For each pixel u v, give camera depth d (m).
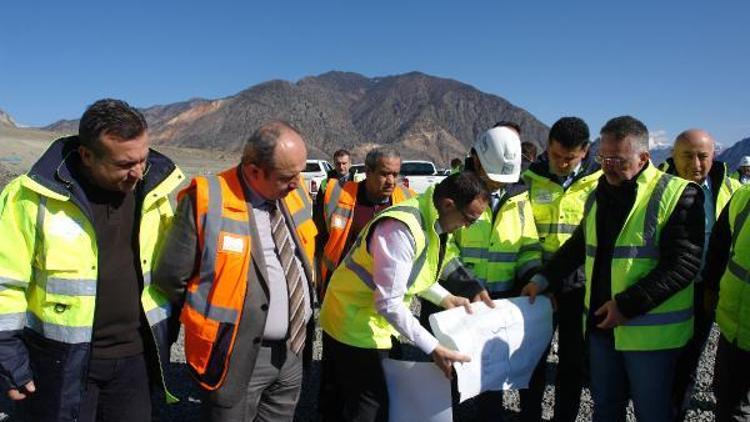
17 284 2.18
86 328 2.26
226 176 2.45
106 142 2.09
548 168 3.58
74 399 2.27
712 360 5.15
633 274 2.58
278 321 2.53
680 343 2.63
